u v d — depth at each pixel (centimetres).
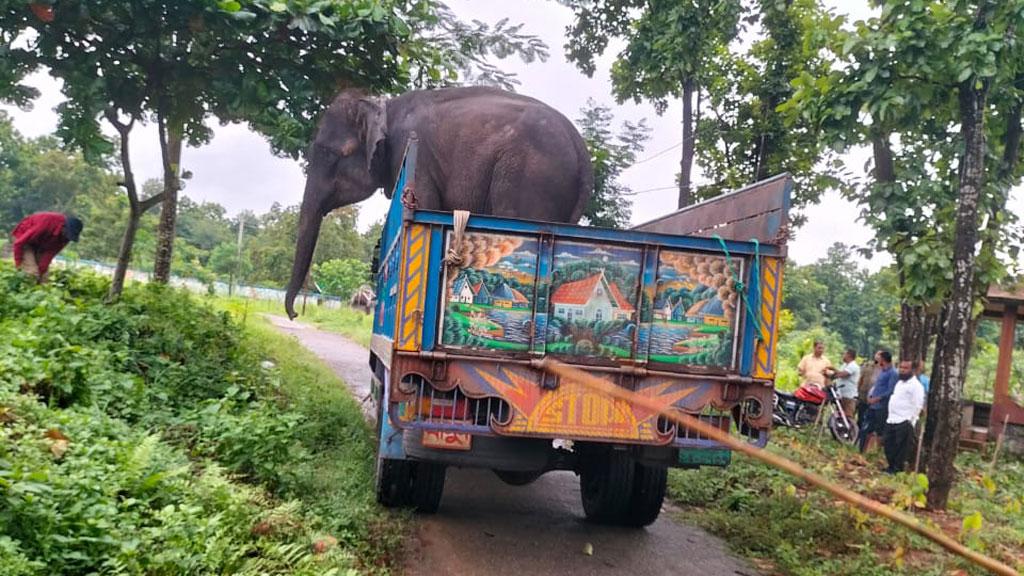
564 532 618
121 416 611
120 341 773
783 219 543
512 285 497
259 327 1727
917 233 966
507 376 494
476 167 742
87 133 873
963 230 780
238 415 691
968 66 738
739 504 743
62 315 741
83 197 4906
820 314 4672
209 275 3616
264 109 880
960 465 1143
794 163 1356
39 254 932
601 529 638
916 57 763
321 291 4147
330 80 920
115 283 948
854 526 663
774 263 518
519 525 621
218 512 449
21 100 840
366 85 936
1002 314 1397
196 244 6738
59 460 444
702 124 1392
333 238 4622
